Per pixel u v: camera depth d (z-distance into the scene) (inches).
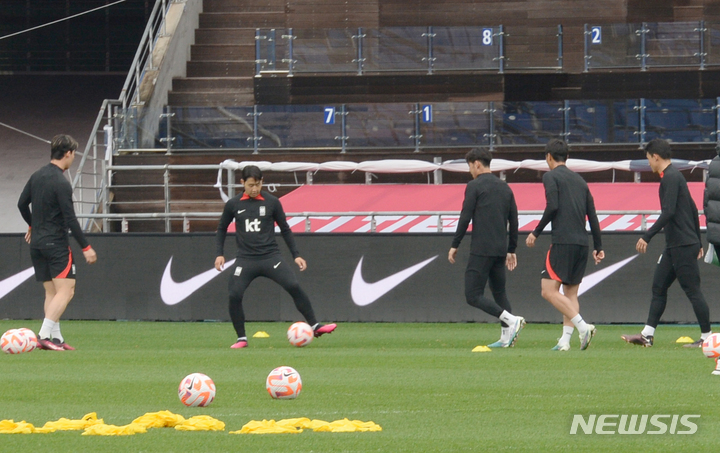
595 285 1964.8
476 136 3137.3
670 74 3302.2
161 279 2101.4
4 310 2132.1
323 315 2047.2
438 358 1312.7
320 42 3373.5
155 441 735.1
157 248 2107.5
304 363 1262.3
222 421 828.0
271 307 2066.9
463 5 3666.3
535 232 1407.5
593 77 3339.1
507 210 1448.1
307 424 804.6
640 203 2635.3
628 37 3331.7
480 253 1440.7
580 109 3107.8
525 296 1991.9
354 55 3366.1
